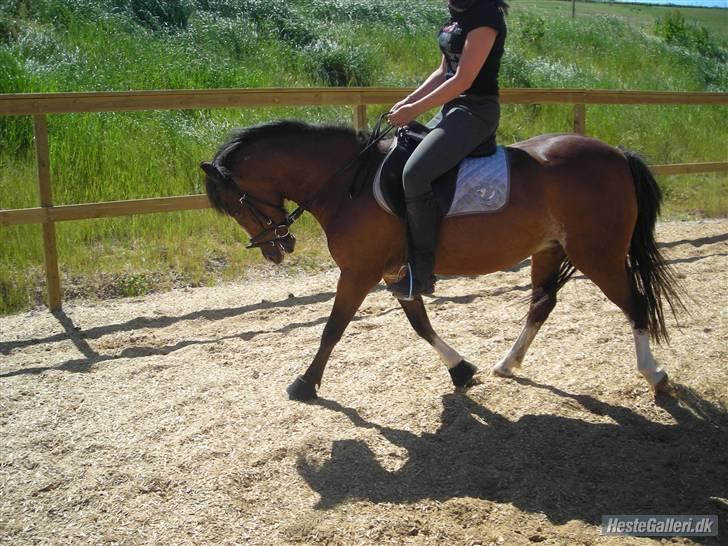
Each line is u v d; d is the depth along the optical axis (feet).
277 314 19.12
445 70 12.91
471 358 15.48
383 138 13.32
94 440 12.49
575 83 42.37
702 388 13.87
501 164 12.57
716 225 28.60
